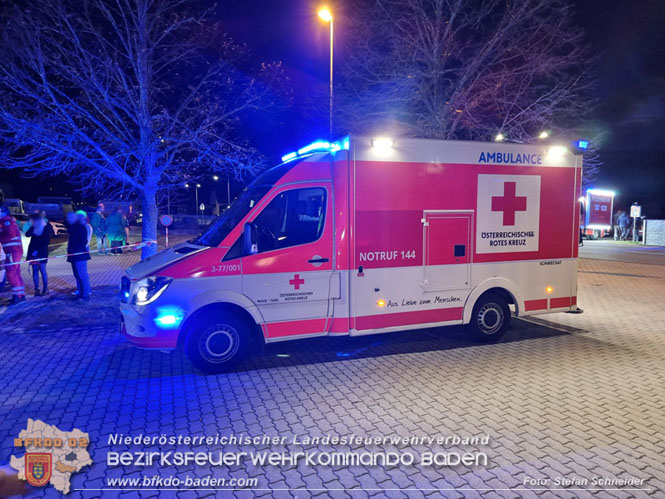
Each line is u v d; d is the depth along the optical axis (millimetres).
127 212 18500
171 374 5480
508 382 5195
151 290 5223
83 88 8391
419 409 4512
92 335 7062
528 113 11922
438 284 6117
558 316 8359
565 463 3566
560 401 4688
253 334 5832
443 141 6012
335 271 5695
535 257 6598
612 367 5680
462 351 6312
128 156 9250
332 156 5816
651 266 15484
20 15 7715
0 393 4906
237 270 5371
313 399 4758
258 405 4625
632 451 3732
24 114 8188
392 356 6113
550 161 6570
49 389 5020
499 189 6316
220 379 5316
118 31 8555
